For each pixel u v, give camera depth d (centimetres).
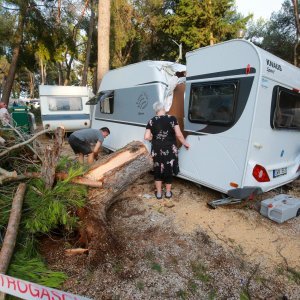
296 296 241
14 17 1385
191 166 441
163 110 430
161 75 504
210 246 312
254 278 262
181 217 380
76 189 301
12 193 303
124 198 442
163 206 416
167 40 2002
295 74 411
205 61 402
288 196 418
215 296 237
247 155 353
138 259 280
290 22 1789
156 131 425
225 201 409
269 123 373
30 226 268
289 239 332
